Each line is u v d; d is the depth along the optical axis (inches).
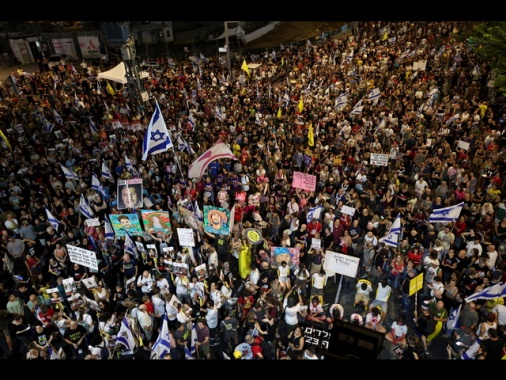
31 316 514.9
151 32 1941.4
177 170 721.6
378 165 703.1
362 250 584.4
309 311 463.5
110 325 435.2
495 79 869.2
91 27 1843.0
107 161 766.5
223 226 541.0
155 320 478.3
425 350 429.4
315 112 965.2
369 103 975.0
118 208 604.1
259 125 900.6
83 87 1192.2
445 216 528.1
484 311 441.7
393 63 1322.6
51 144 842.8
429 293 483.8
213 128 903.1
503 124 829.2
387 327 484.4
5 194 705.6
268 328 450.9
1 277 575.5
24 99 1171.9
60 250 549.6
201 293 471.5
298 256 498.6
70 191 663.8
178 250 586.9
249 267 539.5
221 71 1401.3
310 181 611.8
